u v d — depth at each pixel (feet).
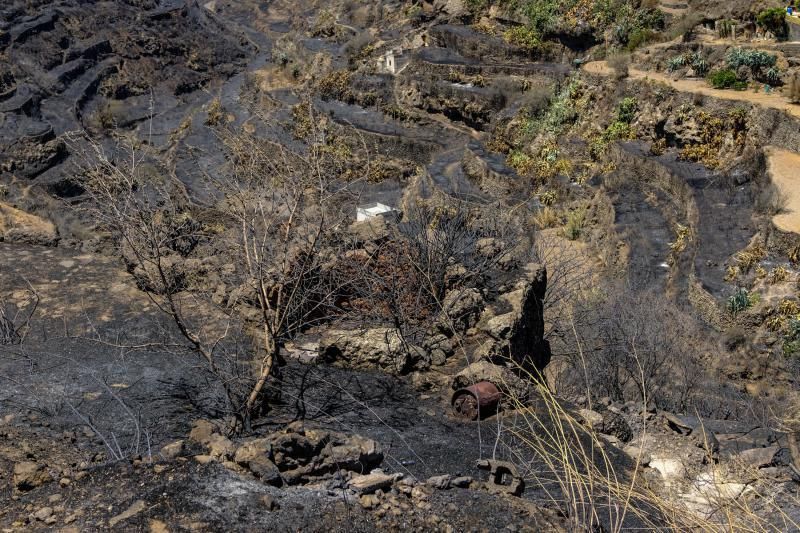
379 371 28.48
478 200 98.32
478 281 33.09
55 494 15.90
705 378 57.62
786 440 27.20
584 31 162.40
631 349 46.50
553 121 140.97
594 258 101.40
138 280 36.50
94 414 24.31
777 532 16.42
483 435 23.13
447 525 15.80
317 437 18.10
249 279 31.60
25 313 34.27
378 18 235.20
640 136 123.34
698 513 19.30
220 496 15.70
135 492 15.79
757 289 76.69
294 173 30.66
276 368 27.37
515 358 30.19
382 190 149.38
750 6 132.36
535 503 17.78
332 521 15.35
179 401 25.35
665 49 133.69
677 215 100.63
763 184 94.43
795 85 106.32
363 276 30.89
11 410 24.36
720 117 110.52
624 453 23.16
